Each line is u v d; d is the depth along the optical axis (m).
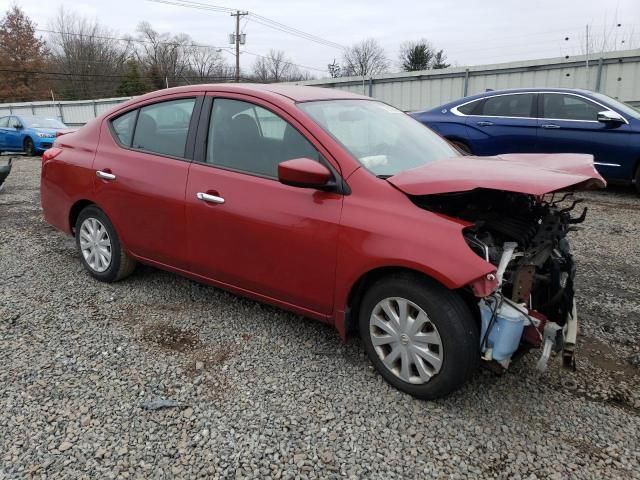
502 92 8.30
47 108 31.14
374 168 2.86
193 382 2.84
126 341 3.28
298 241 2.89
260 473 2.19
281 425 2.49
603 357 3.15
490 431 2.47
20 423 2.48
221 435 2.42
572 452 2.34
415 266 2.48
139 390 2.75
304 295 2.98
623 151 7.34
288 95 3.28
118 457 2.27
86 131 4.24
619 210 6.91
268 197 3.02
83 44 56.09
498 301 2.42
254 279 3.17
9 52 52.66
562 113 7.77
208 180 3.30
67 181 4.21
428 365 2.62
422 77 15.83
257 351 3.18
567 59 13.25
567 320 2.62
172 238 3.54
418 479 2.17
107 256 4.12
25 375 2.88
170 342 3.28
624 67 12.49
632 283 4.30
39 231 5.89
